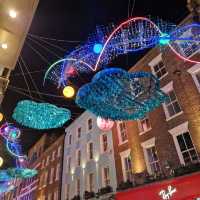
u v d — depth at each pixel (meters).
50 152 26.00
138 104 4.12
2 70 6.54
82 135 20.12
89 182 16.75
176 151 10.72
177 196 8.50
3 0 4.66
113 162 14.89
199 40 4.46
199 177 8.10
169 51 12.74
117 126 15.85
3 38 5.27
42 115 4.67
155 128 12.49
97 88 3.53
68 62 5.04
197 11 4.96
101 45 4.38
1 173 9.44
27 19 5.02
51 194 21.75
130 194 10.48
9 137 8.67
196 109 10.33
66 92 4.97
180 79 11.64
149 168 12.04
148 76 3.64
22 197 29.98
